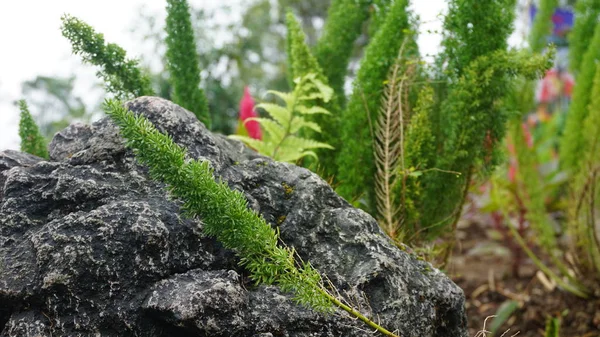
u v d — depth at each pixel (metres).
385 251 0.79
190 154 0.79
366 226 0.81
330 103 1.29
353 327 0.71
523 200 1.98
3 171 0.81
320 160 1.28
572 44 1.93
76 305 0.67
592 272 1.79
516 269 2.27
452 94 1.12
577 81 1.76
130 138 0.59
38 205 0.75
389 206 1.06
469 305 2.07
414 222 1.11
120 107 0.59
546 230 1.91
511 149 2.05
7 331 0.67
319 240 0.79
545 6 1.88
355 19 1.39
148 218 0.71
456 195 1.15
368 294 0.75
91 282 0.67
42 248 0.68
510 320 1.94
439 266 1.16
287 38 1.44
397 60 1.11
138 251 0.69
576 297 1.95
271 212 0.80
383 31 1.17
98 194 0.75
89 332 0.66
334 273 0.76
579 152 1.77
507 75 1.08
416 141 1.09
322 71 1.37
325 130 1.27
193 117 0.83
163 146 0.59
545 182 2.28
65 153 0.83
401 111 1.07
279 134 1.17
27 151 1.03
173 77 1.19
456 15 1.11
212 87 3.38
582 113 1.74
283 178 0.84
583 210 1.75
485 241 2.77
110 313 0.67
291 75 1.44
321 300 0.63
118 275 0.68
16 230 0.73
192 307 0.65
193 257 0.72
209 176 0.61
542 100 3.06
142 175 0.78
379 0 1.35
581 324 1.82
